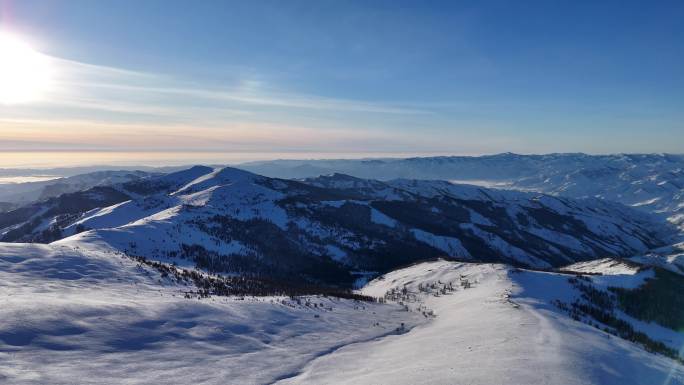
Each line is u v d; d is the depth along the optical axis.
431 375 19.94
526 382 17.91
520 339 26.05
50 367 19.16
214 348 25.78
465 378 18.77
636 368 22.88
